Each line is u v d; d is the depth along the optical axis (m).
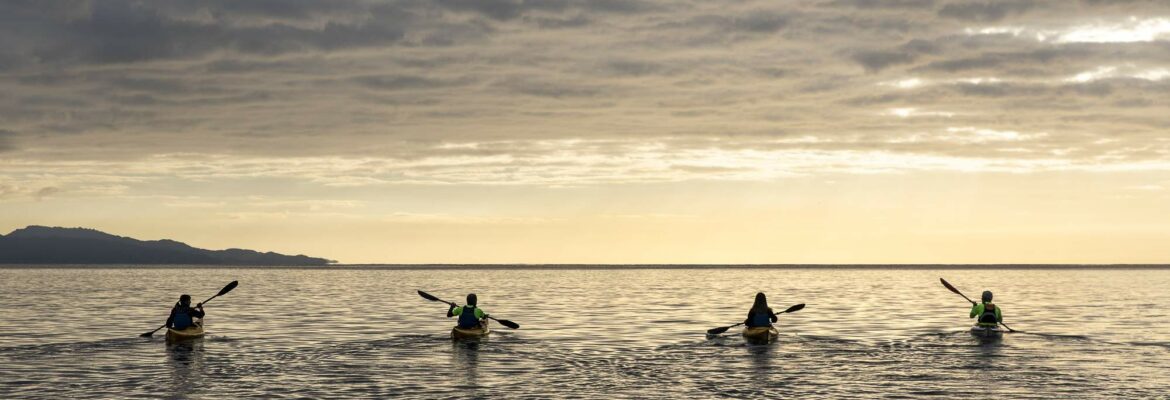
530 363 26.88
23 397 21.23
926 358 27.89
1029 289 89.00
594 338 34.25
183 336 32.53
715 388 22.59
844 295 72.88
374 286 96.81
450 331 37.25
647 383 23.34
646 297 69.25
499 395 21.61
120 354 28.69
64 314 47.91
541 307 55.12
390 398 21.23
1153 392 21.91
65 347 30.50
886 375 24.55
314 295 71.69
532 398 21.25
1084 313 49.28
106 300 63.56
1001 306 56.28
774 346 31.22
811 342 32.50
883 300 63.78
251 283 109.94
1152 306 56.16
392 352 29.38
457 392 22.02
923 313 48.94
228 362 26.89
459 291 83.44
